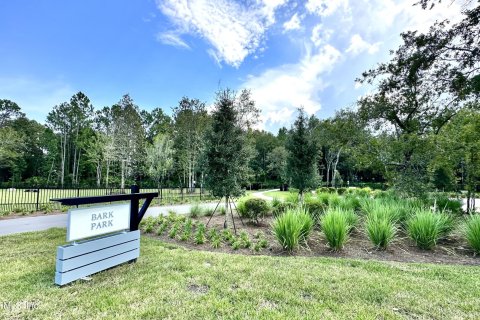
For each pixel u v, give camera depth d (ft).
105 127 116.98
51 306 9.14
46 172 139.74
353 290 10.86
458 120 31.99
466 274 13.15
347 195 39.45
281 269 13.48
